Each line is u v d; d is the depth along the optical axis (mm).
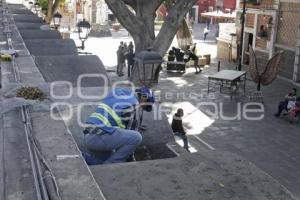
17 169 3623
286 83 22922
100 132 4492
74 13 41562
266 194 3090
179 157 3703
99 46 33156
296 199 3061
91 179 3098
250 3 26188
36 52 10594
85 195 2885
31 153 3699
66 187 2973
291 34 23469
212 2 57656
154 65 7516
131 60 21406
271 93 20375
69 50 10875
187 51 25719
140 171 3414
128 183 3223
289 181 10672
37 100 5246
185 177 3322
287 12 23781
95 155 4609
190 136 13711
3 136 4348
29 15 18500
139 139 4578
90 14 43250
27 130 4176
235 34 28109
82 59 8977
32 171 3502
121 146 4523
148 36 11938
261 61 26031
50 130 4164
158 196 3055
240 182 3254
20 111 5051
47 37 12641
